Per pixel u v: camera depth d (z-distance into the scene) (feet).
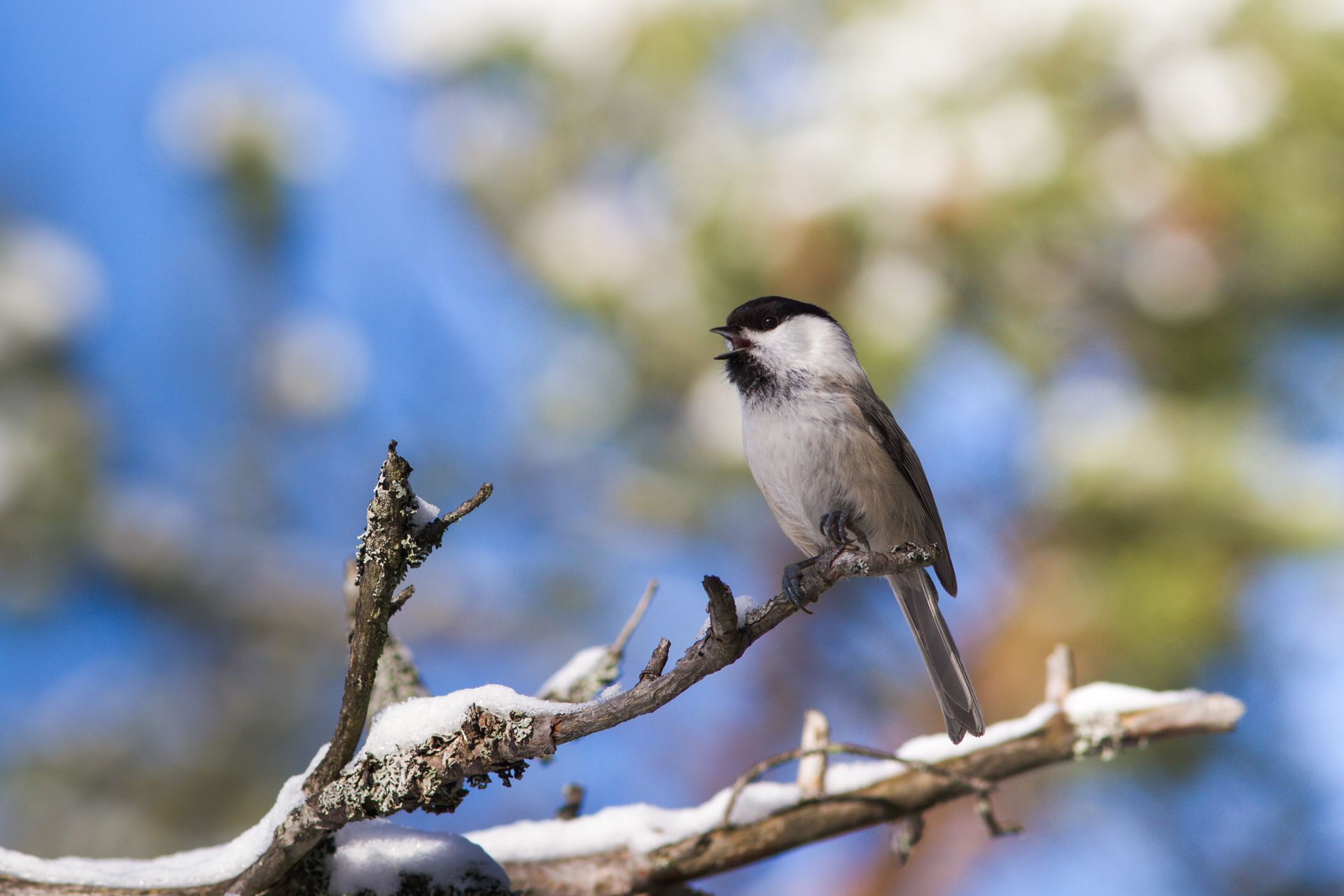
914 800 16.07
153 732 36.27
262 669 37.86
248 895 12.28
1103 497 27.81
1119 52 28.78
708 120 34.24
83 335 35.58
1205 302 29.27
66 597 35.94
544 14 35.19
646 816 15.88
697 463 36.88
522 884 15.12
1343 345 30.63
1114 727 16.53
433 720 11.16
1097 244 29.30
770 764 15.05
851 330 29.40
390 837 13.20
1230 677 28.91
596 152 36.65
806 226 29.86
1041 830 31.96
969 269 29.55
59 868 12.92
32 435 34.53
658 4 33.65
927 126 29.30
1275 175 27.96
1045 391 30.66
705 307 33.63
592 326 36.50
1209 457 27.27
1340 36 27.40
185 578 36.65
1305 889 29.09
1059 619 28.66
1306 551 26.81
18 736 35.70
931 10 30.58
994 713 28.78
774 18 33.63
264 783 36.09
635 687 11.32
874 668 36.24
